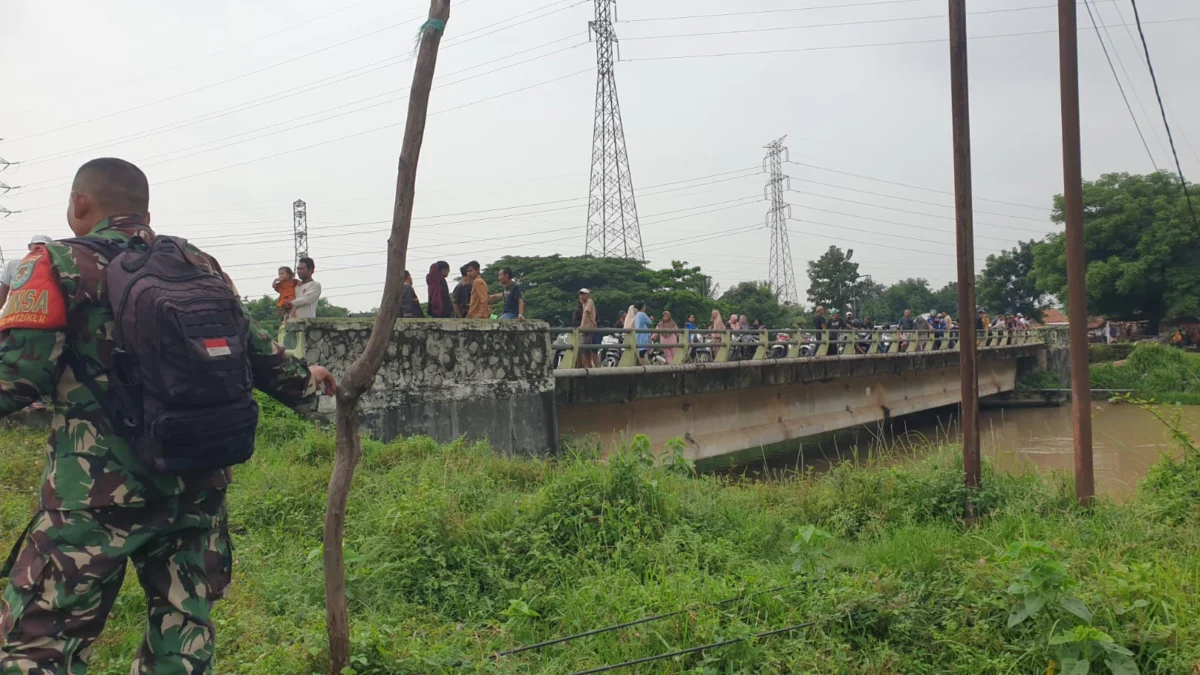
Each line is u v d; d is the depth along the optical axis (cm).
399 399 988
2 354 209
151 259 227
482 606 457
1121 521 644
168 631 237
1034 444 1911
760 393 1808
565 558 533
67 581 217
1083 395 752
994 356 3067
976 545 587
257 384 263
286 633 377
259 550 521
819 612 410
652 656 371
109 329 221
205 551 245
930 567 498
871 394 2314
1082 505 739
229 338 227
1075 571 434
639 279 4025
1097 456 1609
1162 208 4025
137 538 224
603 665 367
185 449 218
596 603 445
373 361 306
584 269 3847
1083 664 325
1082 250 759
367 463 800
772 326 4656
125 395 217
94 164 242
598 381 1320
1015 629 375
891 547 569
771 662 364
